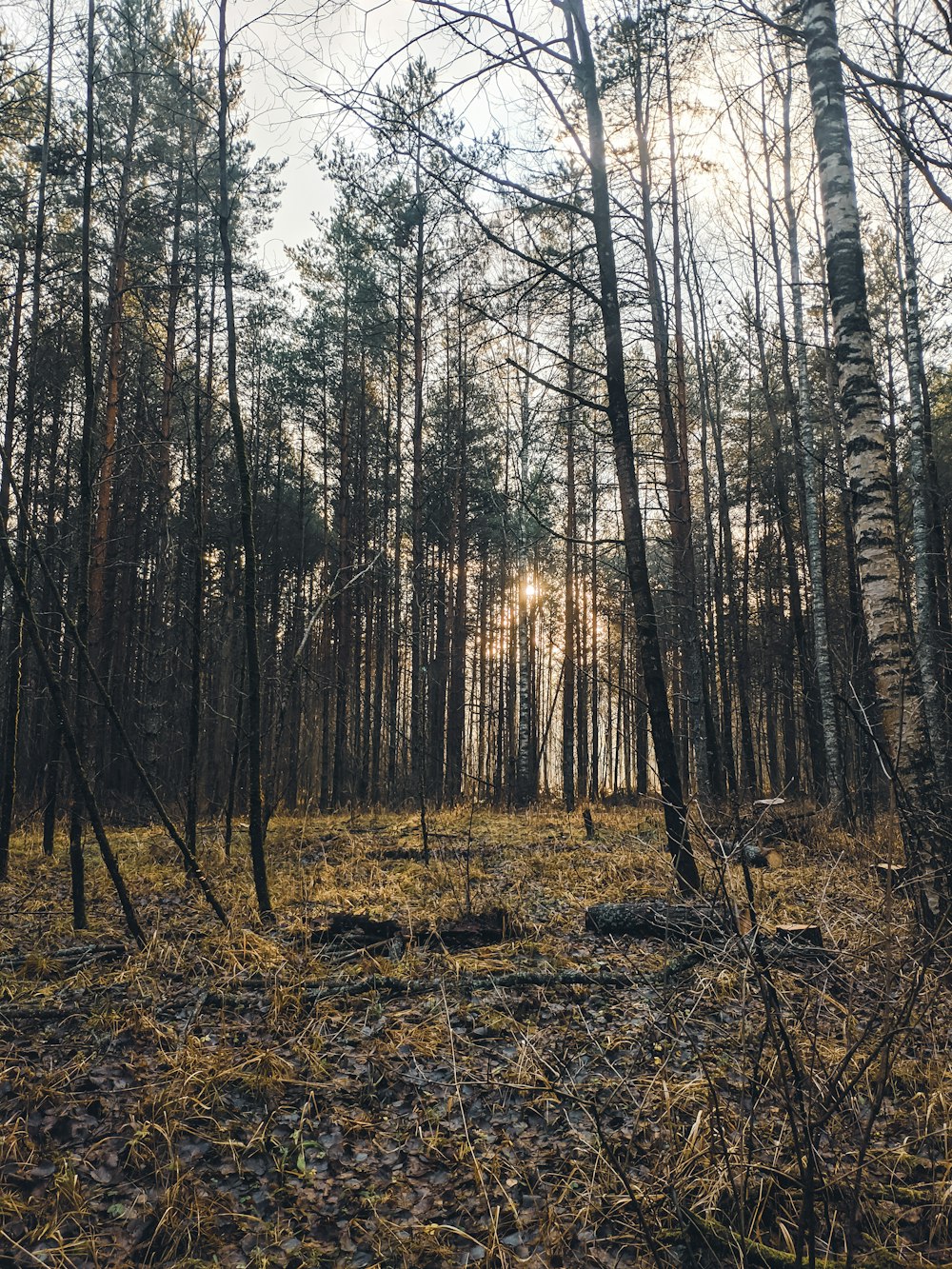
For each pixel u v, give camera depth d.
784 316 15.38
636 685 20.03
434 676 20.95
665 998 4.02
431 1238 2.73
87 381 6.04
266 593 22.66
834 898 4.70
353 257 17.80
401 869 8.66
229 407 6.41
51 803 9.68
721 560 19.36
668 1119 3.15
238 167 15.26
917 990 2.54
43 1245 2.71
